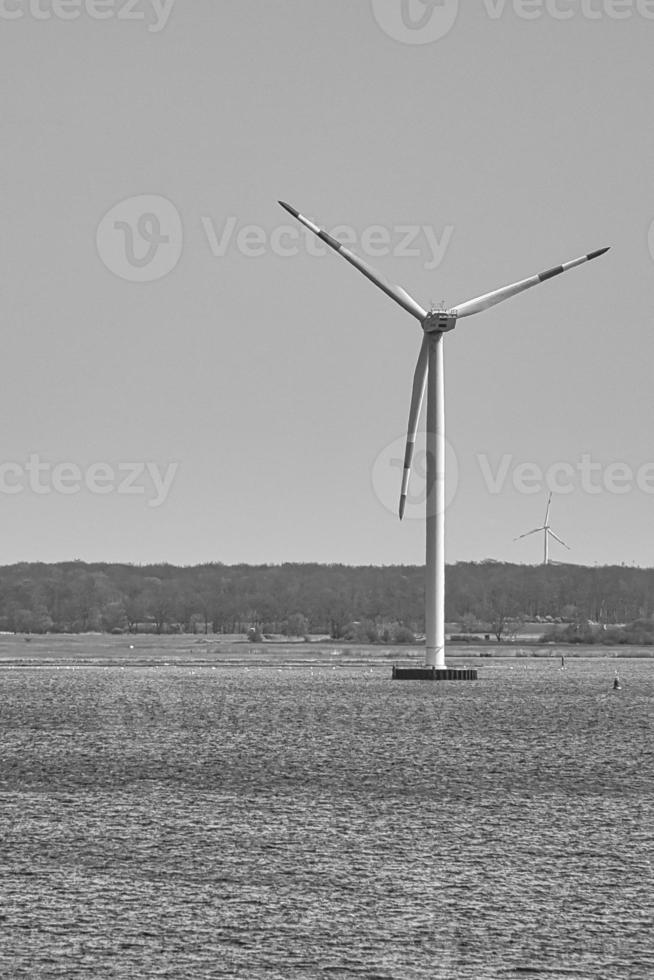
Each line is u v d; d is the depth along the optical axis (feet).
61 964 413.80
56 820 636.89
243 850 566.77
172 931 446.60
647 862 546.67
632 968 413.80
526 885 507.30
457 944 435.12
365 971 409.69
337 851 565.53
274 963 416.05
